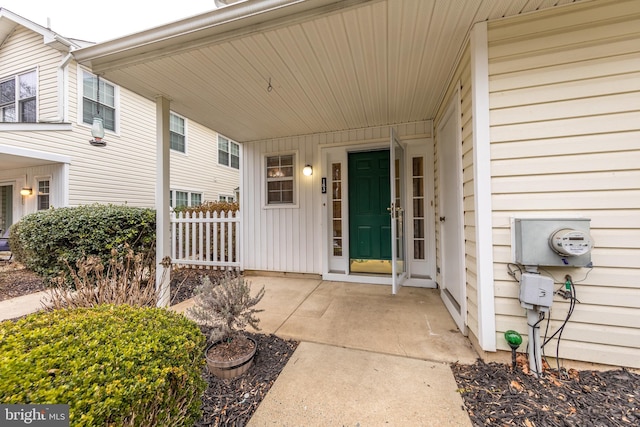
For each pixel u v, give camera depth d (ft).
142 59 7.59
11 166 21.86
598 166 5.68
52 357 3.03
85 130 21.26
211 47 7.01
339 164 14.69
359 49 7.22
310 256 14.60
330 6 5.82
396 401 5.05
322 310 9.70
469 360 6.35
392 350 6.86
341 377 5.79
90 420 2.50
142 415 3.00
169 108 10.28
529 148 6.03
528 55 6.03
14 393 2.50
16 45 21.81
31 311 10.16
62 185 20.07
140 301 7.36
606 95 5.66
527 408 4.72
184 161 30.50
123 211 11.02
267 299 10.99
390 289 12.46
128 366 3.10
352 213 14.55
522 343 6.11
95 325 3.89
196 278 14.52
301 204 14.82
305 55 7.45
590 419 4.41
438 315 9.18
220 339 6.46
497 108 6.21
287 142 15.11
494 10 5.90
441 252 10.98
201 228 16.31
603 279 5.65
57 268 9.75
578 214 5.78
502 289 6.22
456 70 8.12
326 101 10.55
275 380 5.69
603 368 5.65
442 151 10.78
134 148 24.97
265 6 6.02
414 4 5.67
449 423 4.50
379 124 13.28
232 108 11.15
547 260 5.64
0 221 24.20
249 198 15.75
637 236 5.49
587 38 5.75
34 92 21.39
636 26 5.54
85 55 7.73
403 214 12.85
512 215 6.13
